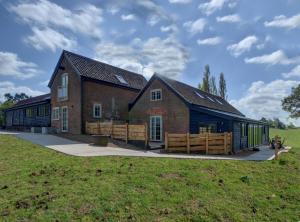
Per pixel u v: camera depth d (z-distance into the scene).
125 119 27.66
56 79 27.55
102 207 6.18
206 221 5.98
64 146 15.56
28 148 14.32
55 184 7.70
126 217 5.84
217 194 7.57
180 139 15.88
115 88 27.19
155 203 6.59
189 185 8.06
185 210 6.37
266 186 8.88
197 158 12.46
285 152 18.52
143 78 33.12
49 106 28.77
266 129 31.62
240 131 19.47
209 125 19.33
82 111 23.77
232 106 34.72
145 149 16.83
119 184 7.70
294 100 45.72
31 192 7.04
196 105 21.16
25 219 5.60
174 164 10.52
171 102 22.17
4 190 7.29
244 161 12.36
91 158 11.27
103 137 16.86
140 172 9.01
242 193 7.86
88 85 24.52
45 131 25.77
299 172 11.11
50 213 5.83
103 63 28.81
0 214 5.82
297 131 56.81
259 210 6.84
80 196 6.72
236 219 6.20
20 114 35.62
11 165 10.28
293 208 7.16
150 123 23.50
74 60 25.59
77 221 5.56
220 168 10.45
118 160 11.01
